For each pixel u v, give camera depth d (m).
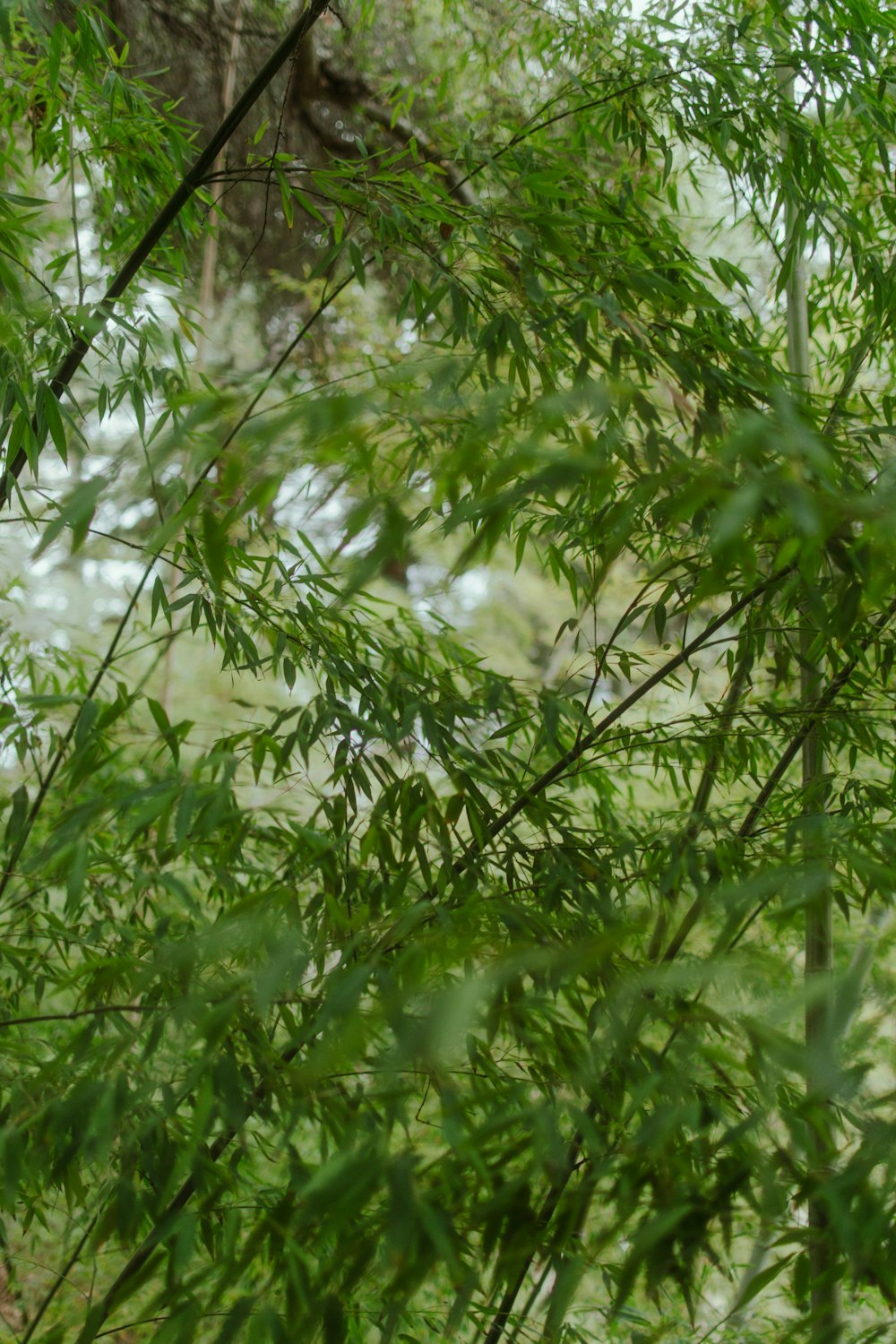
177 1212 1.30
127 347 2.27
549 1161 1.04
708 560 1.58
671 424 1.69
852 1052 1.05
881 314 1.88
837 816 1.50
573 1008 1.20
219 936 1.16
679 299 1.57
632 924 1.01
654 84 1.89
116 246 2.07
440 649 2.08
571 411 0.89
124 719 1.35
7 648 2.30
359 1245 1.03
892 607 1.42
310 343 4.18
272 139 3.78
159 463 0.99
